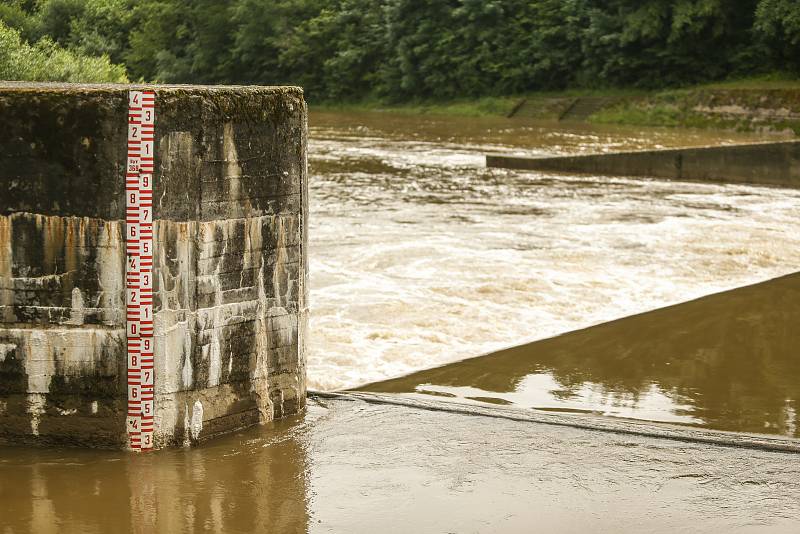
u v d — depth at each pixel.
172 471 5.92
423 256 13.73
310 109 66.81
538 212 18.50
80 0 69.88
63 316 6.07
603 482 5.86
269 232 6.45
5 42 26.22
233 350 6.41
